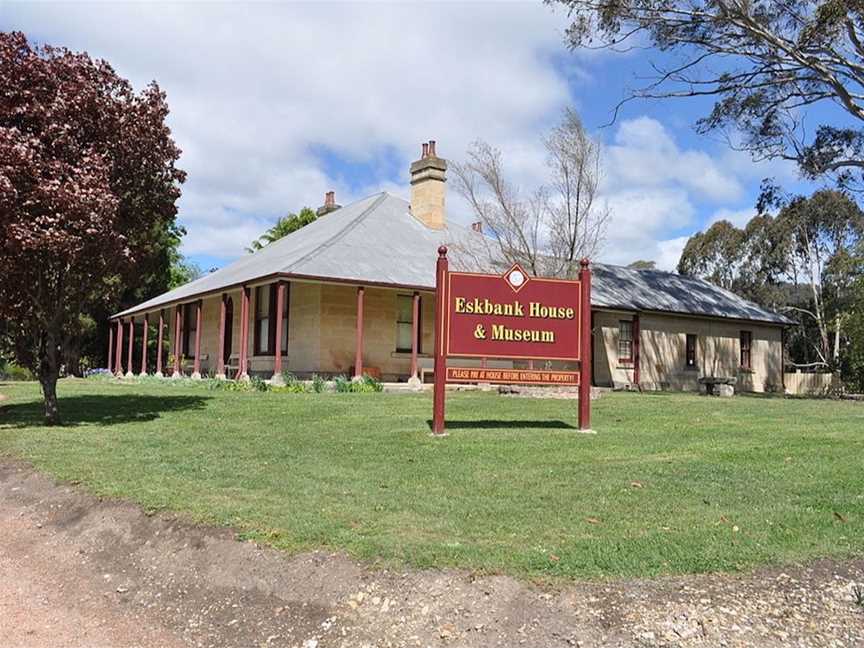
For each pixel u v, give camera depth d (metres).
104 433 10.33
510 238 23.48
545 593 4.46
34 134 10.84
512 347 10.52
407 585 4.65
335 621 4.44
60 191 9.93
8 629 4.64
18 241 9.88
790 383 32.91
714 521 5.80
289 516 5.88
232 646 4.36
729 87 17.42
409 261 21.78
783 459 8.43
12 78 10.83
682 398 18.08
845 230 41.97
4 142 9.92
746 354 31.19
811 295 45.03
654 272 32.72
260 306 22.97
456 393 17.92
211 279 26.25
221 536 5.55
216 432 10.36
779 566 4.92
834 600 4.52
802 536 5.47
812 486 7.01
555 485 6.98
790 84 18.16
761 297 46.22
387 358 21.23
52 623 4.73
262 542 5.34
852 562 5.04
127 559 5.63
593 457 8.48
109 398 15.52
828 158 20.25
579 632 4.13
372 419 11.74
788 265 45.00
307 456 8.50
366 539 5.28
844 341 41.34
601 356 25.89
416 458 8.36
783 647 4.03
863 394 27.59
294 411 12.77
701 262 50.66
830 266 41.38
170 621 4.72
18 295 11.27
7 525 6.61
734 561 4.93
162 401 14.59
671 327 28.12
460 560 4.86
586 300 10.89
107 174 11.00
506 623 4.24
